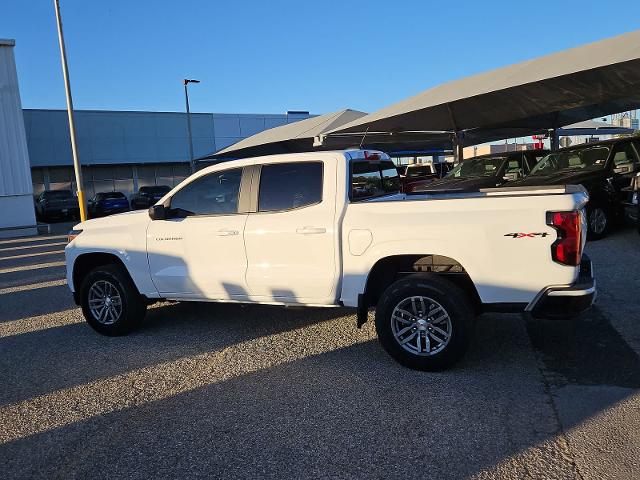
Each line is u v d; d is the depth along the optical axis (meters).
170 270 5.53
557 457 3.11
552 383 4.09
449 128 17.06
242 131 43.47
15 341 5.93
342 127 16.05
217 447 3.41
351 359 4.81
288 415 3.80
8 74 20.84
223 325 6.07
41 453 3.45
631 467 2.98
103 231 5.93
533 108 14.44
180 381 4.52
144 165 40.06
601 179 10.00
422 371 4.43
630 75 10.92
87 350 5.46
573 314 4.00
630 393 3.85
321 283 4.76
